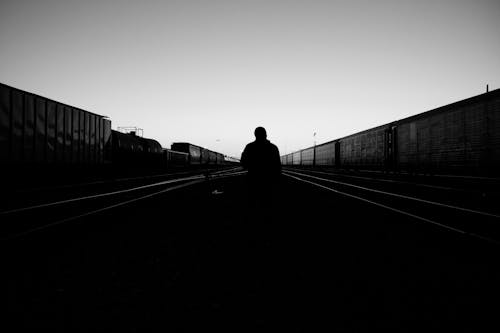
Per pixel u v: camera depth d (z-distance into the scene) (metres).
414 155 24.69
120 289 3.27
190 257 4.39
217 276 3.66
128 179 24.78
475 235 5.77
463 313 2.74
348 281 3.51
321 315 2.71
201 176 31.31
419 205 10.07
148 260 4.26
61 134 18.48
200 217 7.67
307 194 13.21
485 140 16.81
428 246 5.02
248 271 3.83
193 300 3.01
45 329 2.47
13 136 14.78
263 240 5.36
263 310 2.80
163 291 3.22
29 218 7.68
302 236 5.66
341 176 31.06
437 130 21.48
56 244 5.13
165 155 43.03
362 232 6.02
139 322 2.59
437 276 3.67
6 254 4.57
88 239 5.46
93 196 12.68
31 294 3.15
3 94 14.13
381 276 3.67
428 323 2.57
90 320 2.62
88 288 3.30
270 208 5.76
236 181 22.22
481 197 12.51
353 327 2.51
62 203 10.48
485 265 4.07
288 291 3.23
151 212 8.50
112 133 26.69
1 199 11.74
